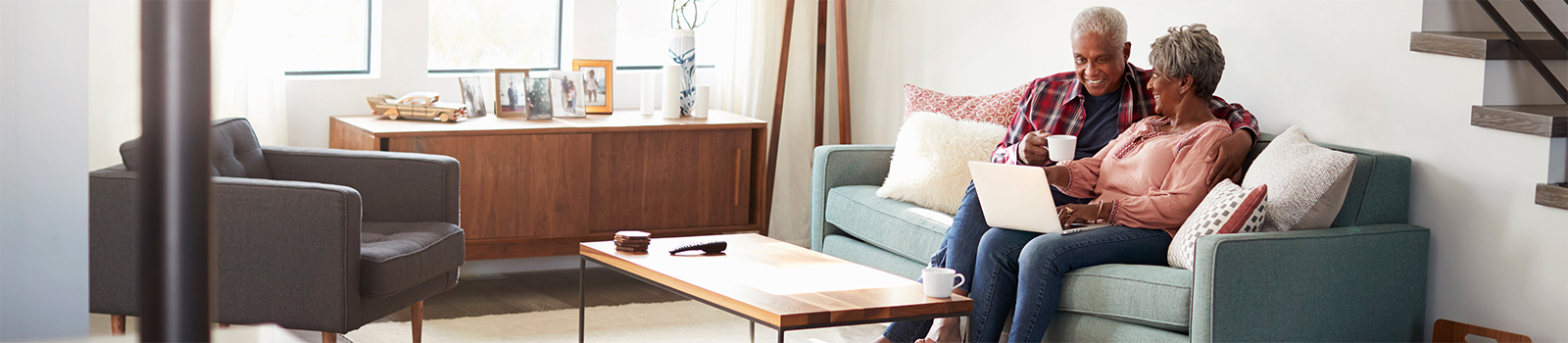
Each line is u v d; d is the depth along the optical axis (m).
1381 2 2.71
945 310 2.20
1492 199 2.51
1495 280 2.52
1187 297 2.23
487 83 4.10
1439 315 2.65
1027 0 3.77
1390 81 2.71
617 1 4.40
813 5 4.59
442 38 4.06
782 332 2.00
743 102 4.51
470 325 3.19
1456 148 2.57
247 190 2.41
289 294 2.44
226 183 2.42
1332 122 2.86
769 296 2.17
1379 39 2.72
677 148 3.94
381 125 3.53
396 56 3.91
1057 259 2.42
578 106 3.98
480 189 3.59
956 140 3.21
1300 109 2.94
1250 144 2.59
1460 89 2.55
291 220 2.41
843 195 3.41
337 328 2.45
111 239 2.35
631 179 3.87
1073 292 2.44
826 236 3.52
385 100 3.75
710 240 2.73
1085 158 2.84
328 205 2.41
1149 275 2.32
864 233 3.26
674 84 4.02
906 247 3.05
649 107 4.12
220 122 2.90
